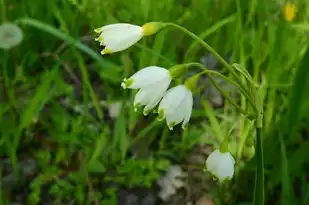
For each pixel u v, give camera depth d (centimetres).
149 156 43
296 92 38
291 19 44
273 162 40
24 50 50
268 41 45
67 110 47
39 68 51
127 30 24
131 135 45
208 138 44
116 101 47
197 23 51
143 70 23
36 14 51
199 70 49
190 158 43
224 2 52
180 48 51
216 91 47
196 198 41
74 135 43
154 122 43
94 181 41
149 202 40
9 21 51
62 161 43
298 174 39
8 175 42
